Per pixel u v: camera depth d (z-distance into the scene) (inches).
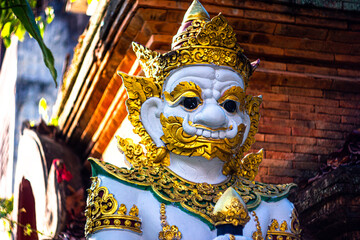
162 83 228.1
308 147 334.0
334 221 296.7
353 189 289.3
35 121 531.8
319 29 333.7
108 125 384.2
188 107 221.8
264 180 325.1
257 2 322.3
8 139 560.7
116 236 206.5
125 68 350.9
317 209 304.3
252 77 332.2
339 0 333.1
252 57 334.3
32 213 448.5
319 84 339.9
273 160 328.8
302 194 316.5
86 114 401.4
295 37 334.0
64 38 532.1
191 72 223.9
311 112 338.6
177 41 232.1
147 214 213.3
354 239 294.4
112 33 338.6
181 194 218.1
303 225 313.3
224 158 222.4
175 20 316.2
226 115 223.3
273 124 332.8
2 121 608.1
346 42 340.2
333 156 319.6
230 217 199.8
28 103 541.0
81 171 428.8
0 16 347.9
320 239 311.4
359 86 344.2
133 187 216.4
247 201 224.4
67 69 463.8
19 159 462.6
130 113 228.4
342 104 343.6
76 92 401.4
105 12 349.4
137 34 325.7
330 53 341.4
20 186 452.1
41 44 274.7
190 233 212.8
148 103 227.1
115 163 375.6
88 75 378.3
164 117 223.9
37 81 545.6
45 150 426.9
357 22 336.5
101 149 408.5
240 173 237.0
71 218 394.0
